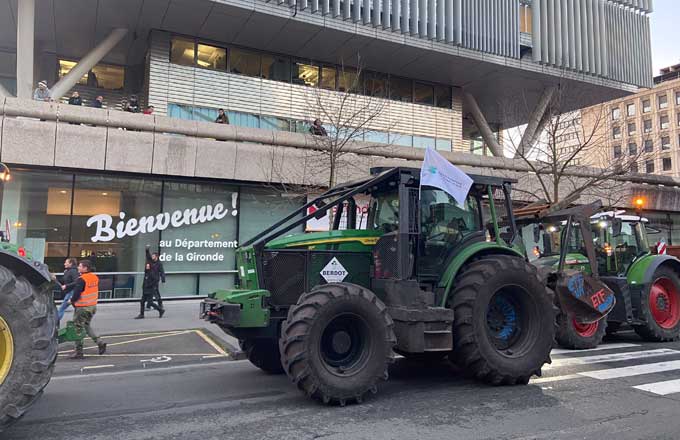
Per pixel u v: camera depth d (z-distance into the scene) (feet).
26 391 13.15
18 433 14.96
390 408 17.17
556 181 45.98
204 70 57.47
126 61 64.18
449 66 65.51
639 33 76.84
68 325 26.81
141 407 17.71
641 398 18.34
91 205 46.98
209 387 20.62
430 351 19.93
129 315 41.24
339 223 24.86
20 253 16.12
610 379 21.21
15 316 13.30
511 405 17.48
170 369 24.49
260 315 18.85
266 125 59.93
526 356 20.24
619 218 31.71
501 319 21.24
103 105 63.46
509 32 65.41
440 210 21.67
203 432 14.93
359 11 56.08
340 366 17.85
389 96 68.13
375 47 60.03
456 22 61.77
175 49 56.70
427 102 70.90
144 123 46.09
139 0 49.52
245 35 57.21
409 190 20.51
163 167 46.96
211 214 51.70
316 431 14.90
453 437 14.35
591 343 28.27
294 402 18.10
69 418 16.46
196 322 38.14
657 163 229.66
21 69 47.47
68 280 37.65
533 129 73.46
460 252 21.39
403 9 59.00
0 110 41.32
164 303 47.88
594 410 16.88
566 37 69.15
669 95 228.63
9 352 13.20
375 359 17.80
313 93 59.62
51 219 45.34
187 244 50.75
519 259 21.27
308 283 20.33
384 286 20.08
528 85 72.33
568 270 27.35
